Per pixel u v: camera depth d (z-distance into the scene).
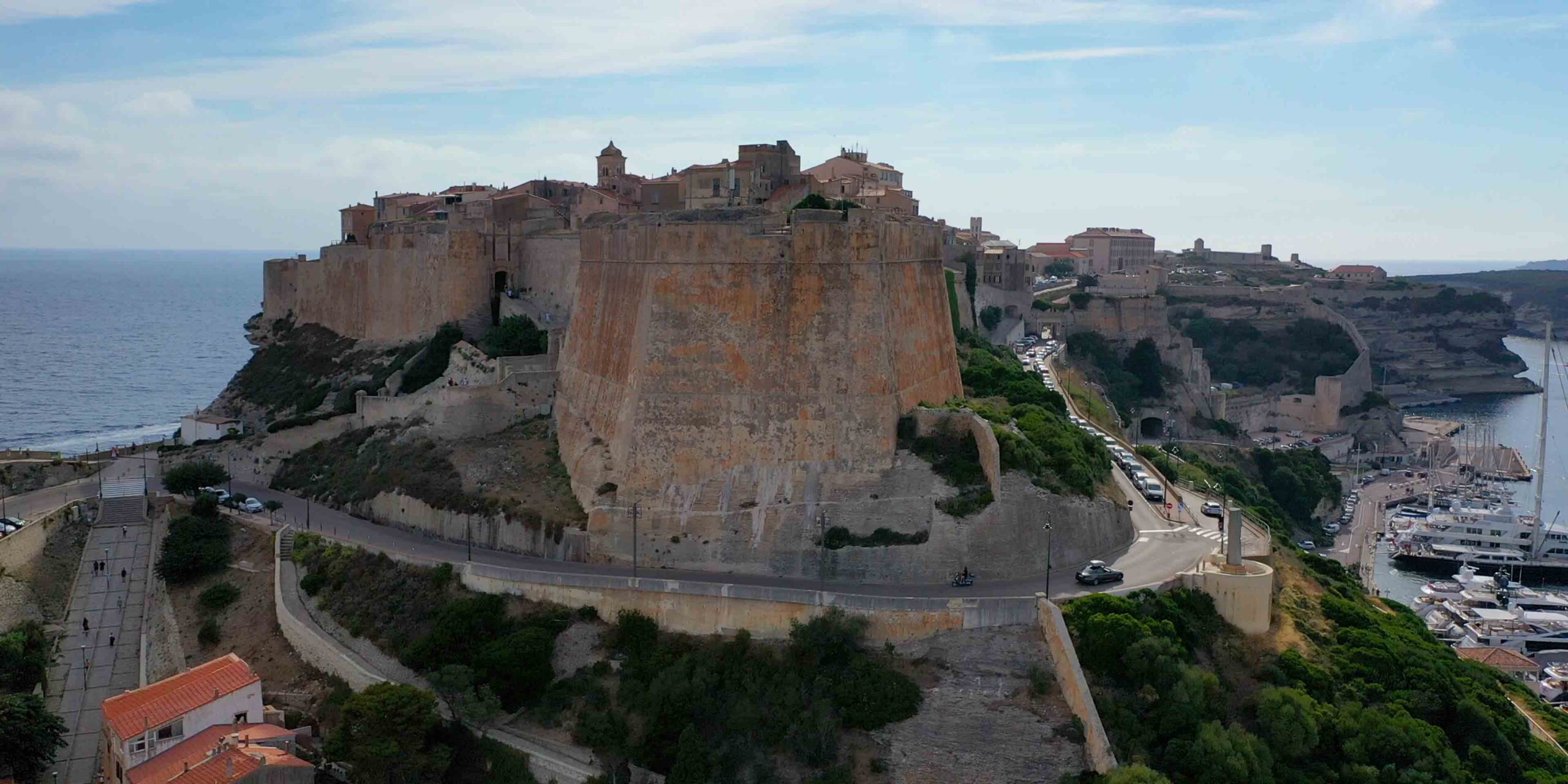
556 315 154.62
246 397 176.12
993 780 81.81
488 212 169.88
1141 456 148.75
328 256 186.75
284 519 125.25
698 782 82.56
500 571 98.94
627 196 197.75
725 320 104.44
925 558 96.56
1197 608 92.62
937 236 124.19
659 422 104.19
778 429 102.56
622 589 94.00
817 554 98.62
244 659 104.75
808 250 104.12
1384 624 102.31
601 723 86.56
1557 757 95.38
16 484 136.12
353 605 105.06
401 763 84.75
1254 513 126.25
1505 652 141.75
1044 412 120.81
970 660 86.38
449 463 123.81
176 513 128.38
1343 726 84.38
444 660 94.00
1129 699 83.31
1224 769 78.56
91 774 92.50
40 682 102.12
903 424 105.94
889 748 83.62
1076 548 100.88
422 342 162.00
